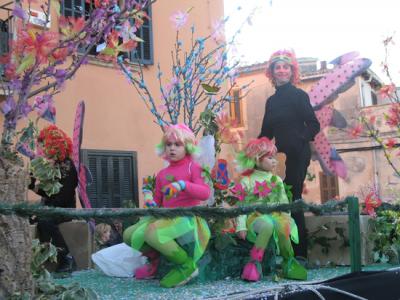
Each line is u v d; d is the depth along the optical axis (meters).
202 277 3.40
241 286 3.20
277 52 4.85
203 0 9.78
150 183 3.86
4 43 6.17
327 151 5.70
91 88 8.35
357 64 5.52
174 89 5.95
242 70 8.20
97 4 2.94
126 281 3.55
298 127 4.50
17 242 2.07
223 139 4.99
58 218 1.88
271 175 3.93
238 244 3.66
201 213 2.23
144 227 3.40
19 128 6.31
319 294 2.34
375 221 4.44
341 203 2.98
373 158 18.52
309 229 4.36
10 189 2.10
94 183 8.30
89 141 8.30
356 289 2.62
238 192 3.75
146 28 8.98
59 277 3.84
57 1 2.88
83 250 4.47
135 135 8.86
